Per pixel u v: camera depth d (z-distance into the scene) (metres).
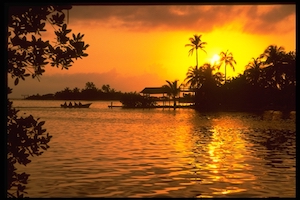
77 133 34.38
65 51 6.22
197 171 15.93
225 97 78.19
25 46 5.93
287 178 14.45
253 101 75.12
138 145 25.20
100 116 64.06
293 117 56.81
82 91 161.25
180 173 15.54
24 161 6.02
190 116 61.72
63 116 64.38
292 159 18.95
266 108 74.56
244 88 75.25
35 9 5.84
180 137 30.56
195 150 22.66
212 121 49.81
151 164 17.66
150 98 94.81
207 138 29.70
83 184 13.47
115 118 57.97
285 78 72.88
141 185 13.37
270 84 73.94
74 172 15.62
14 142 5.97
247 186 13.20
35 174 15.14
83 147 24.02
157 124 45.56
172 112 74.75
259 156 20.08
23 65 5.98
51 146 24.44
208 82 81.38
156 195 11.96
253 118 55.31
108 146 24.59
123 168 16.59
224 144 25.70
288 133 33.47
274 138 29.36
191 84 82.88
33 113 74.81
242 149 23.05
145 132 35.28
